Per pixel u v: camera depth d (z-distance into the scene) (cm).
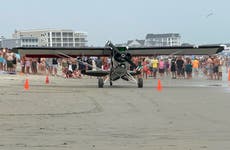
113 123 2073
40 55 4728
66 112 2445
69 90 3903
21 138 1689
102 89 4075
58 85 4575
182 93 3662
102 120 2164
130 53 4653
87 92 3716
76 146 1548
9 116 2273
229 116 2294
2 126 1966
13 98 3119
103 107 2688
